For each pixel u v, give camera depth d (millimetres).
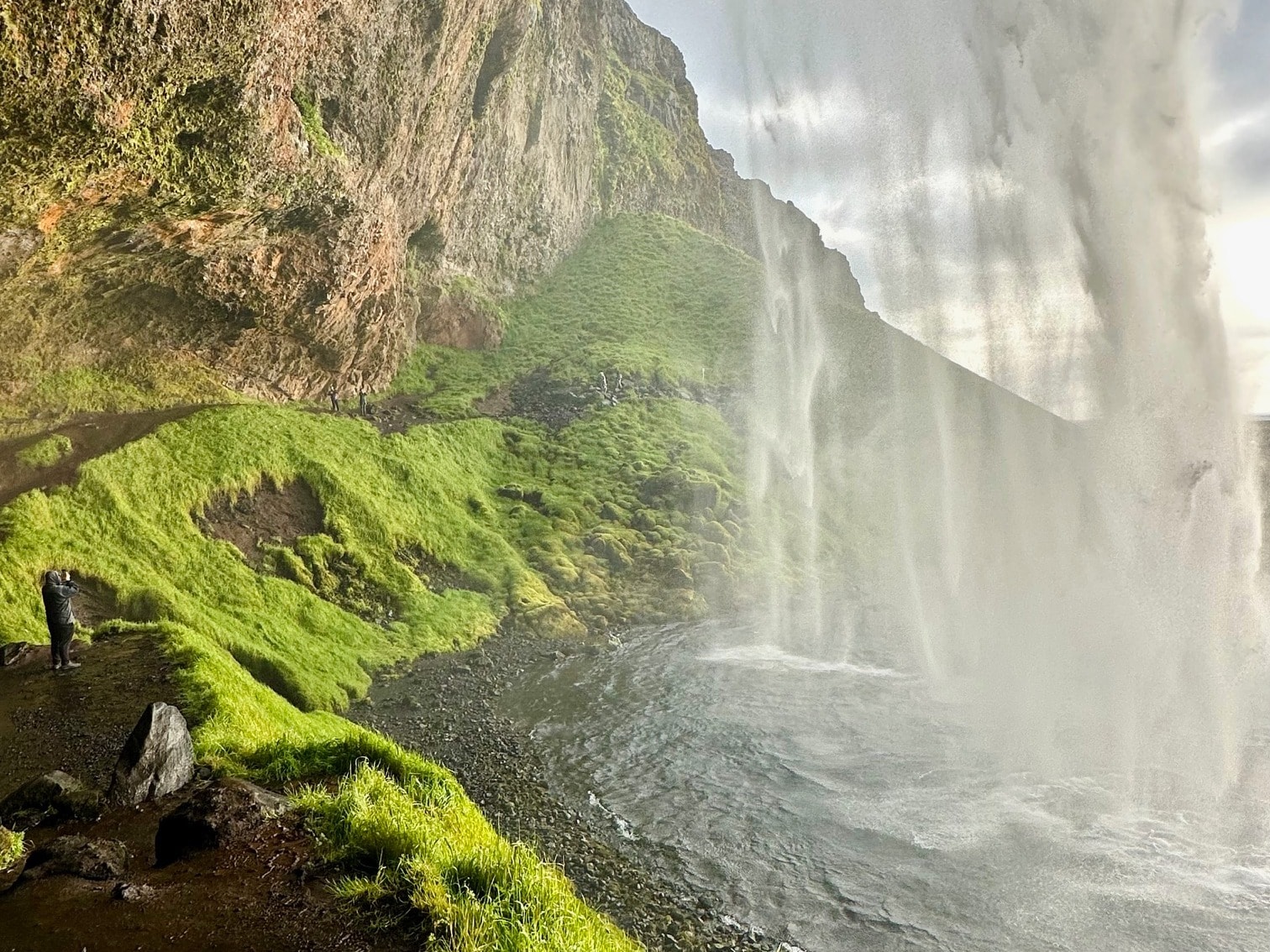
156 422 36312
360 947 8109
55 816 11023
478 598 38094
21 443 31688
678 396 67000
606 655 34000
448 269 71000
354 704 27062
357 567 36219
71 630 19656
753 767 22031
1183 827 15508
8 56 19969
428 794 12531
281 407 44469
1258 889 14258
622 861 17406
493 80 67500
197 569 30500
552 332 78188
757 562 44875
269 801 10906
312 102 39625
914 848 17141
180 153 29234
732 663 32312
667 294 87812
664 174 114812
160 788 11805
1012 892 15242
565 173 93062
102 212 28969
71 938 8008
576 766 22469
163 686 18250
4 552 25531
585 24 100062
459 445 51500
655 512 49062
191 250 35625
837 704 26406
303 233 41219
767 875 16828
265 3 29062
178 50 25297
